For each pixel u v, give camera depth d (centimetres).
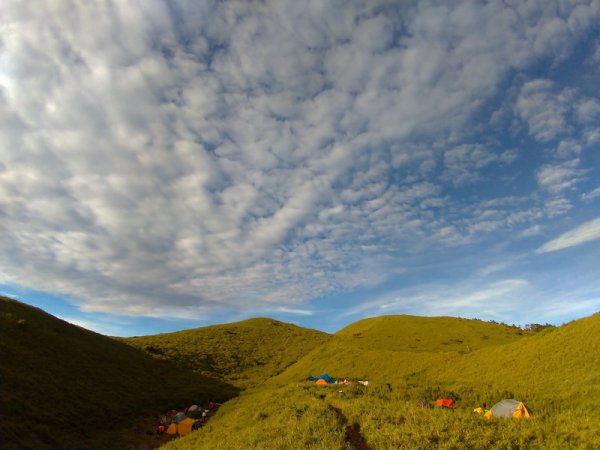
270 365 8125
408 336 8238
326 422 2195
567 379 2889
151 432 3297
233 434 2623
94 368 4259
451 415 2014
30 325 4381
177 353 7588
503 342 7225
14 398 2819
